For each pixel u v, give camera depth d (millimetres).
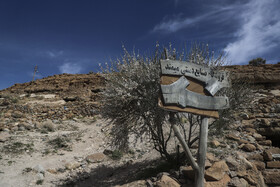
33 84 48562
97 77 42531
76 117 16062
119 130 5363
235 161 4852
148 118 5062
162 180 4230
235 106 6004
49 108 18109
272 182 4738
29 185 6055
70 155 8852
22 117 14641
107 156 8461
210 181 4293
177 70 4086
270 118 8898
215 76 4492
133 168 6758
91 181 6562
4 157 7691
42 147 9359
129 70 5102
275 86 22453
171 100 3861
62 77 49438
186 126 9023
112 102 5148
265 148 6352
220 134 7090
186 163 5355
